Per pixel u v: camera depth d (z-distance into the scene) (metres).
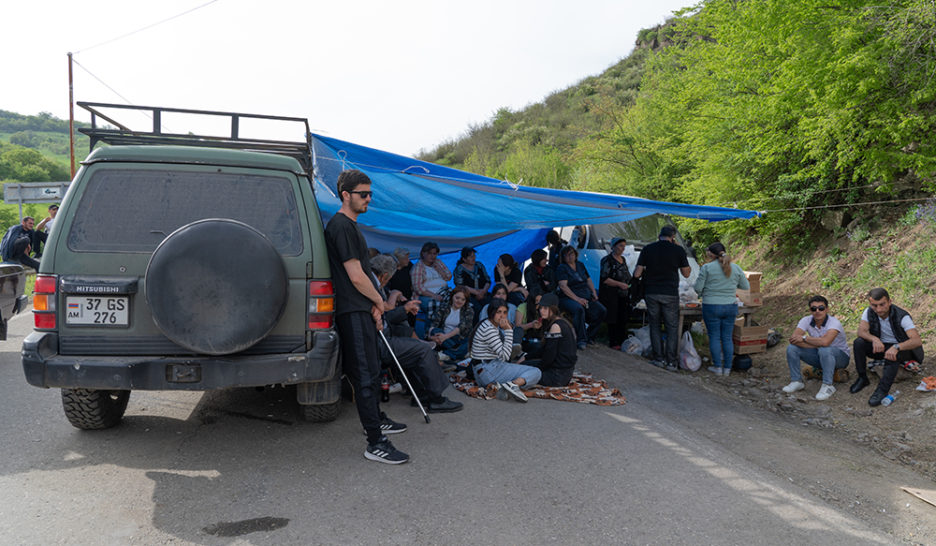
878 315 6.46
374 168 6.38
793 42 8.71
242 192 3.73
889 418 5.91
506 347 6.02
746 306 8.39
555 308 6.22
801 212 10.80
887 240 9.50
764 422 5.81
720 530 3.28
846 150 8.59
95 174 3.60
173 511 3.20
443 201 7.13
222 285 3.30
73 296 3.48
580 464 4.12
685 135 12.57
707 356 8.70
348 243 3.72
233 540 2.93
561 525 3.23
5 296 6.66
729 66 10.52
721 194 11.29
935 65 7.63
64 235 3.50
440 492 3.56
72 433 4.29
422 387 5.20
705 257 13.57
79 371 3.41
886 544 3.28
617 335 8.96
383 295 5.17
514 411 5.30
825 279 9.91
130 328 3.51
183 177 3.69
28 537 2.88
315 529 3.06
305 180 3.85
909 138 8.27
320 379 3.67
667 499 3.64
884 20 7.81
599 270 9.84
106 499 3.30
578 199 7.06
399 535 3.04
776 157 9.89
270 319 3.40
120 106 4.90
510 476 3.86
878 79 7.88
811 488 4.20
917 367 6.37
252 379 3.54
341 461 3.96
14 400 4.98
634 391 6.49
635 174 16.52
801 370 7.37
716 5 11.14
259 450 4.10
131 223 3.57
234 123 5.43
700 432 5.29
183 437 4.29
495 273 8.90
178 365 3.46
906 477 4.60
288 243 3.70
